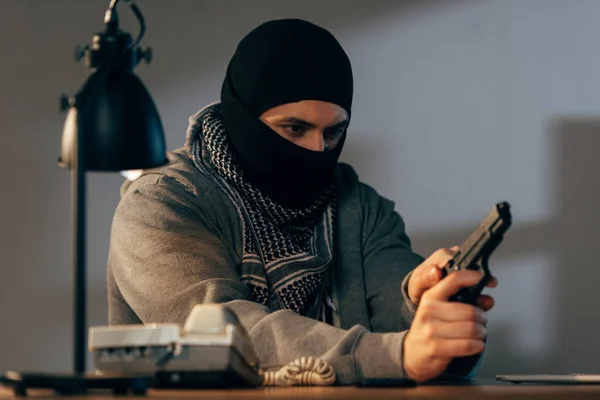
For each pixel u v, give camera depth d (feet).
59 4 11.39
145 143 4.54
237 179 6.57
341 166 7.51
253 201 6.59
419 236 11.23
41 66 11.35
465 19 11.39
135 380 3.68
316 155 6.50
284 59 6.45
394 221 7.49
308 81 6.42
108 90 4.52
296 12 11.31
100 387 3.67
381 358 4.55
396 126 11.29
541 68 11.43
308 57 6.46
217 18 11.30
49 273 11.22
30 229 11.25
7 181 11.26
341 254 7.06
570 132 11.37
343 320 6.93
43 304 11.19
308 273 6.67
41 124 11.32
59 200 11.30
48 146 11.32
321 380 4.54
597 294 11.25
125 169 4.51
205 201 6.45
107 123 4.48
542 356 11.24
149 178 6.53
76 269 3.89
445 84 11.35
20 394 3.57
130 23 11.34
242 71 6.61
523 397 3.52
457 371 4.79
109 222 11.18
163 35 11.29
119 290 6.63
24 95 11.33
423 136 11.30
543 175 11.34
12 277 11.19
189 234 6.01
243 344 4.04
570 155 11.37
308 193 6.72
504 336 11.26
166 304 5.62
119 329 3.89
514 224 11.30
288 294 6.59
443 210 11.25
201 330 3.84
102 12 11.39
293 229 6.80
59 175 11.32
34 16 11.39
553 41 11.45
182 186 6.46
